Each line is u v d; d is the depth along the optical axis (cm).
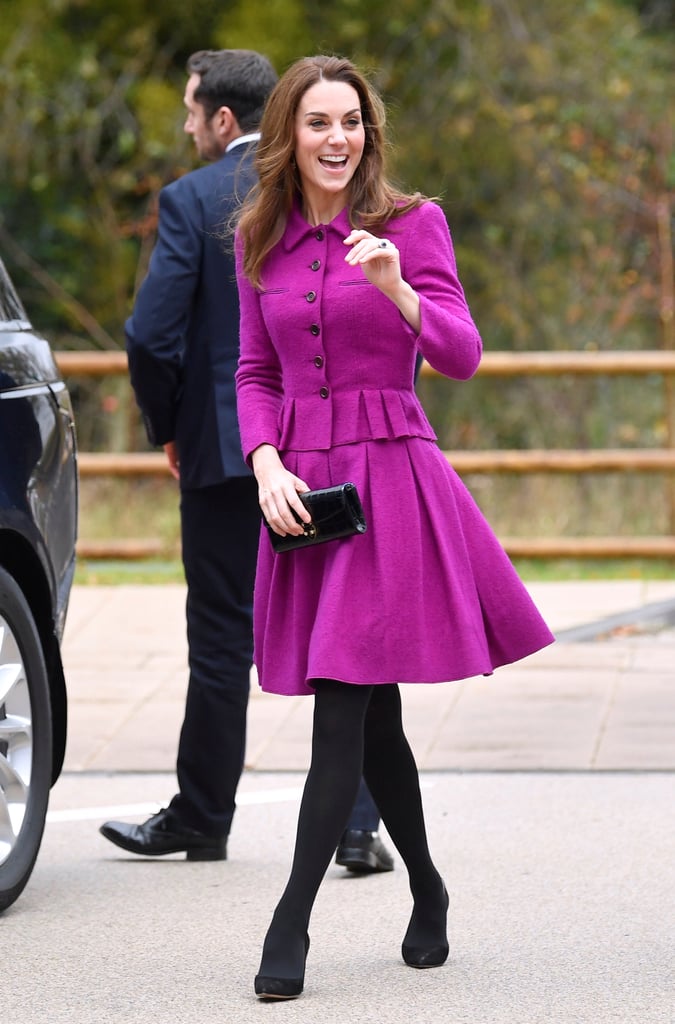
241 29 5862
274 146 1325
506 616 1328
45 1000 1324
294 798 1956
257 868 1703
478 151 5816
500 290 5750
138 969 1397
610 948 1431
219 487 1678
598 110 5653
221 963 1409
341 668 1269
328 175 1309
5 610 1535
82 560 3553
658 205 5331
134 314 1656
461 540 1320
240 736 1716
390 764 1346
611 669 2545
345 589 1286
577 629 2838
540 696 2388
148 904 1583
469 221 5894
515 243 5788
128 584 3356
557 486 3806
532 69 5806
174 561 3559
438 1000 1307
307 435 1320
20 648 1566
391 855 1697
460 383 5488
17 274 6003
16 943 1470
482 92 5788
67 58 5869
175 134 5712
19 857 1553
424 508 1314
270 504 1299
